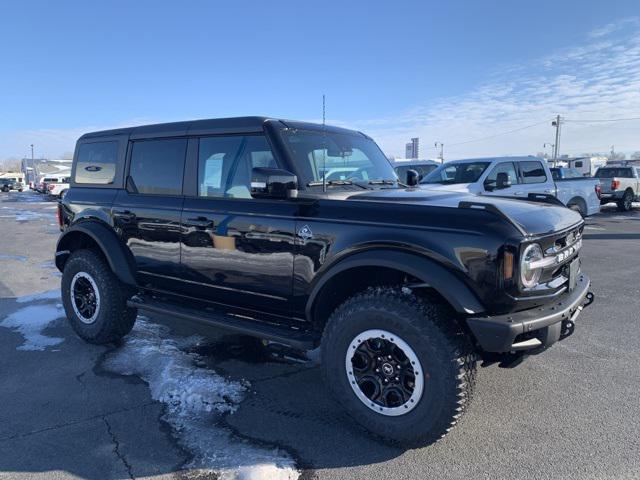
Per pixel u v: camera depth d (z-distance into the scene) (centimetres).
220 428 325
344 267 308
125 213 441
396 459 291
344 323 311
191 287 403
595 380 395
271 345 473
